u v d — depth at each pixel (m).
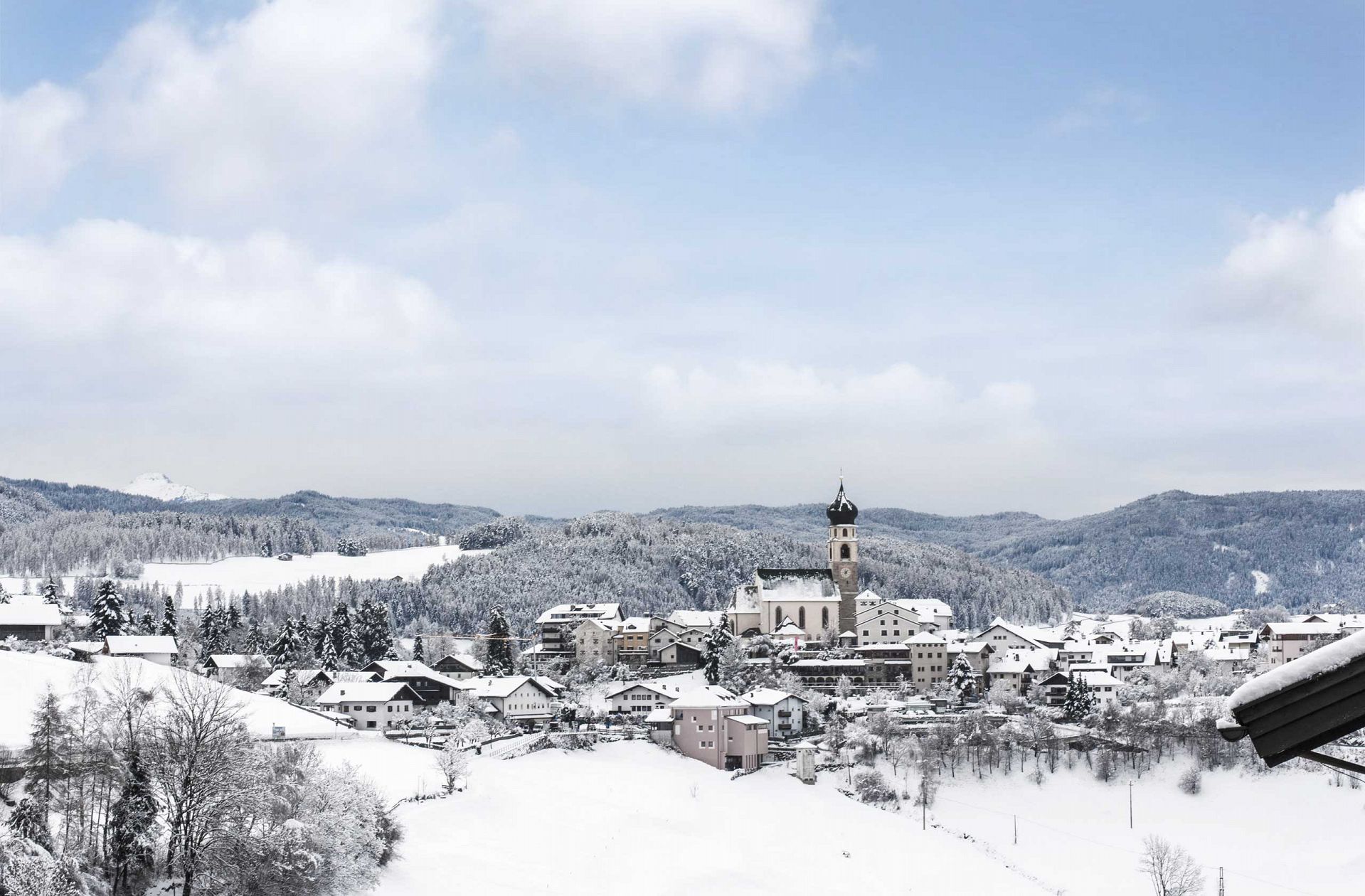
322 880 111.50
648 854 144.88
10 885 86.94
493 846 139.50
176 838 100.94
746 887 138.12
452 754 160.00
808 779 198.88
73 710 123.88
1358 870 153.00
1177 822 177.88
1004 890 148.50
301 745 143.75
